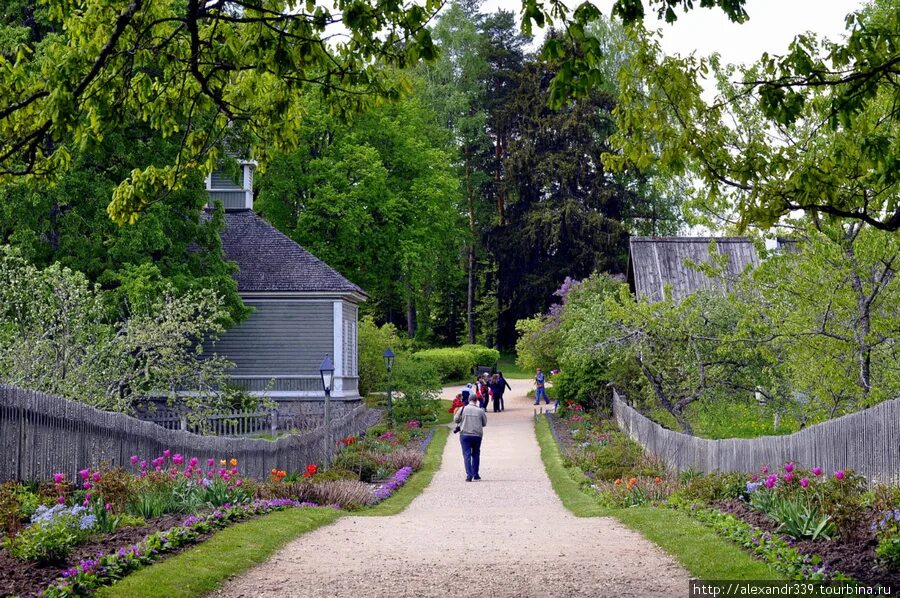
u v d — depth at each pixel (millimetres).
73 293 22062
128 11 8836
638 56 10484
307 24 9477
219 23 10414
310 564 10453
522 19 8141
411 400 40188
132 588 8500
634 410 29312
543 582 9383
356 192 45812
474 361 62594
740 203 10508
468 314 74750
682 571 9789
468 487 22047
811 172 10039
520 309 71938
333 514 15484
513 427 37438
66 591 7961
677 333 25047
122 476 13445
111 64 9898
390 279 52312
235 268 31938
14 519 10875
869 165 10188
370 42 9586
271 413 30047
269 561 10609
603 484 20500
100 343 22953
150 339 24203
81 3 10141
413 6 8969
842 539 10516
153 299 26891
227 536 11734
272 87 10773
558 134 67188
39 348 21156
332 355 35469
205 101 10766
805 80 9281
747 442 17422
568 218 64562
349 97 10539
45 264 27234
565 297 47906
